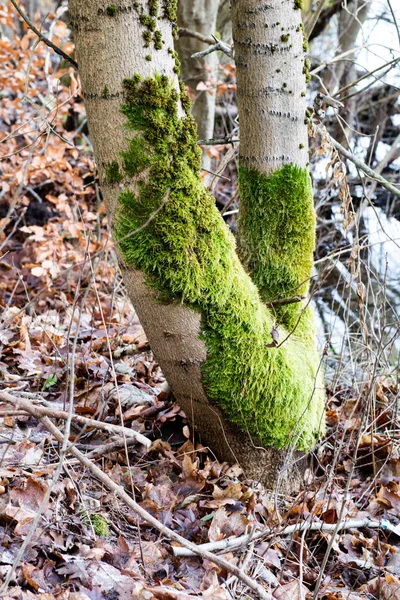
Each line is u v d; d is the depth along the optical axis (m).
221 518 2.33
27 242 5.41
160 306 2.28
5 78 4.95
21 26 8.07
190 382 2.43
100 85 2.07
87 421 2.07
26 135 4.98
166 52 2.12
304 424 2.59
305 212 2.65
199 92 5.84
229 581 2.06
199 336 2.34
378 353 2.63
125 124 2.10
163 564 2.11
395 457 2.96
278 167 2.59
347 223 2.88
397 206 8.20
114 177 2.17
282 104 2.51
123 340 3.80
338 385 3.60
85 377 3.25
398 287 6.23
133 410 2.94
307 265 2.74
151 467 2.61
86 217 4.60
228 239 2.36
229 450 2.58
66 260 5.04
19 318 3.71
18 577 1.85
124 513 2.32
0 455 2.36
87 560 1.99
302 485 2.70
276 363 2.47
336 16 9.11
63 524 2.13
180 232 2.19
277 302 2.63
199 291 2.25
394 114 9.00
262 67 2.46
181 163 2.17
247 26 2.43
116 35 2.02
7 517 2.06
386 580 2.26
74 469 2.46
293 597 2.10
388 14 8.16
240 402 2.43
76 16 2.04
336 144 2.92
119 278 4.63
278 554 2.30
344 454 2.87
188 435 2.73
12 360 3.30
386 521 2.58
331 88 8.38
